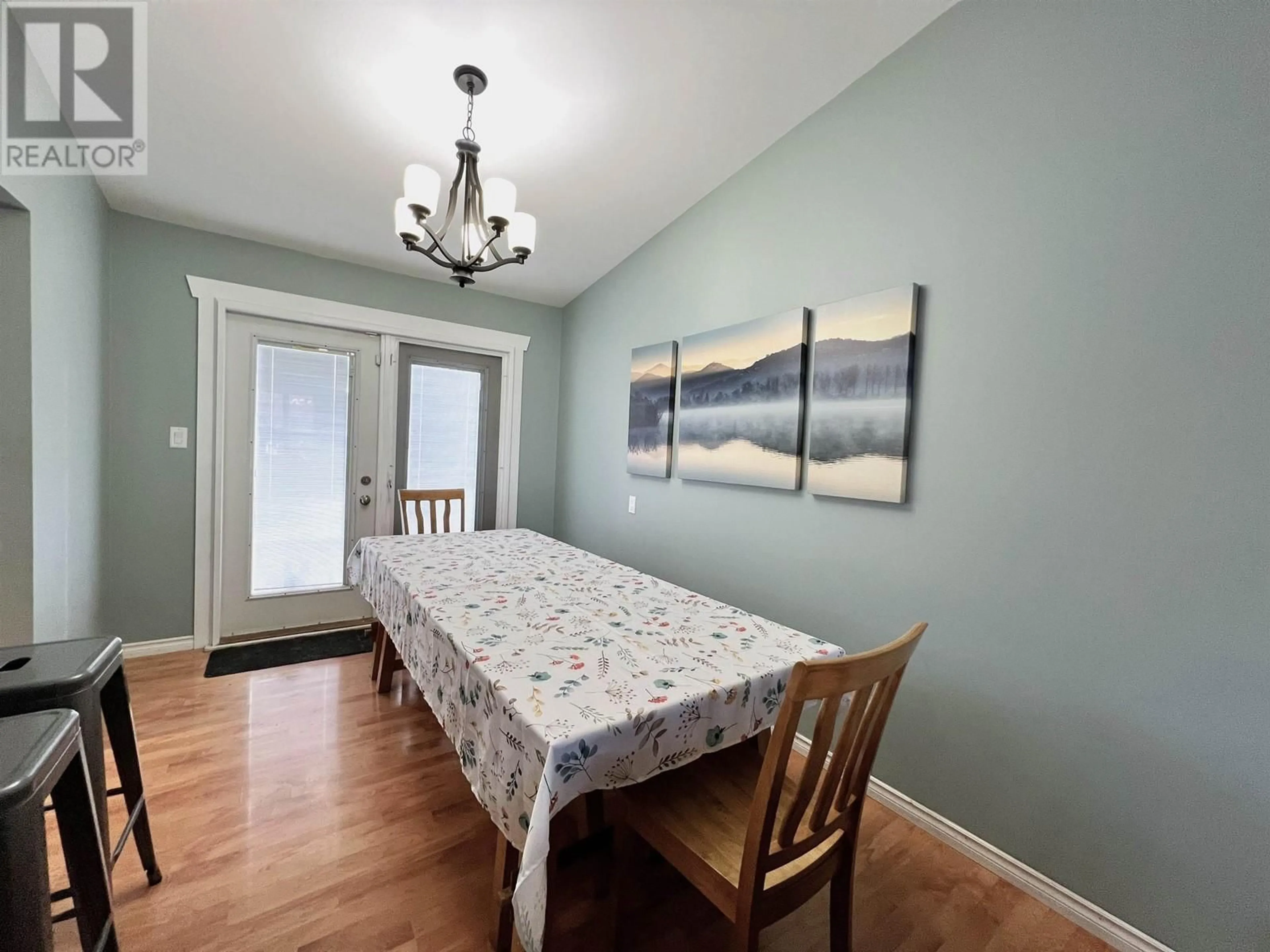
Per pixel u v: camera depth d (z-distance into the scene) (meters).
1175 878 1.23
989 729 1.56
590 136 2.21
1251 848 1.14
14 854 0.69
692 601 1.72
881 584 1.85
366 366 3.30
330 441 3.21
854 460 1.90
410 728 2.15
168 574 2.78
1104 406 1.34
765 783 0.88
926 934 1.33
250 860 1.44
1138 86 1.28
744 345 2.36
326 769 1.86
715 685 1.13
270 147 2.18
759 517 2.33
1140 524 1.28
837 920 1.14
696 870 1.02
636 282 3.16
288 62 1.78
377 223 2.73
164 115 1.99
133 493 2.65
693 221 2.72
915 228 1.76
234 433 2.93
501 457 3.84
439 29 1.68
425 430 3.55
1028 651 1.48
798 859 1.02
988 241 1.57
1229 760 1.16
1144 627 1.28
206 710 2.23
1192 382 1.21
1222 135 1.16
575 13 1.65
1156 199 1.25
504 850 1.18
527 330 3.89
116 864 1.41
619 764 0.98
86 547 2.25
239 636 3.01
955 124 1.65
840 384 1.96
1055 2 1.43
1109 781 1.34
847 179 1.98
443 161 2.30
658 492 2.97
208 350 2.80
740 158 2.37
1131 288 1.29
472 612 1.55
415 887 1.38
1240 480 1.14
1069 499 1.40
